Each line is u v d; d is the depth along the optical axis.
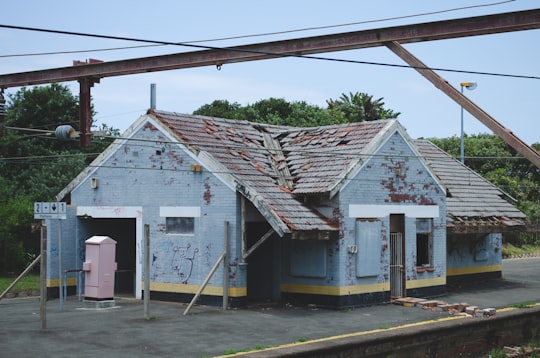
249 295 20.83
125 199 20.94
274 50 11.62
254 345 13.73
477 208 25.95
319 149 21.23
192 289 19.17
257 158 20.91
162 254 19.94
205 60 12.48
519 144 7.71
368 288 19.72
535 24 9.37
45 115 37.97
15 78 14.09
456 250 26.20
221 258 18.14
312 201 19.47
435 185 22.36
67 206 21.89
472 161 53.84
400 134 21.16
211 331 15.23
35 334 14.60
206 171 19.03
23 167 36.03
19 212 27.81
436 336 16.33
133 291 22.59
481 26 9.77
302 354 13.12
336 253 18.91
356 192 19.50
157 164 20.20
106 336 14.46
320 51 11.26
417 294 21.39
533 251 46.19
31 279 25.52
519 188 50.56
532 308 20.11
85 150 37.88
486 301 21.64
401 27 10.43
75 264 21.94
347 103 64.50
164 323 16.14
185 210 19.47
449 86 8.48
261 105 52.78
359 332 15.45
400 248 21.06
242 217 18.47
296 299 19.72
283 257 20.00
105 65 13.30
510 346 18.98
